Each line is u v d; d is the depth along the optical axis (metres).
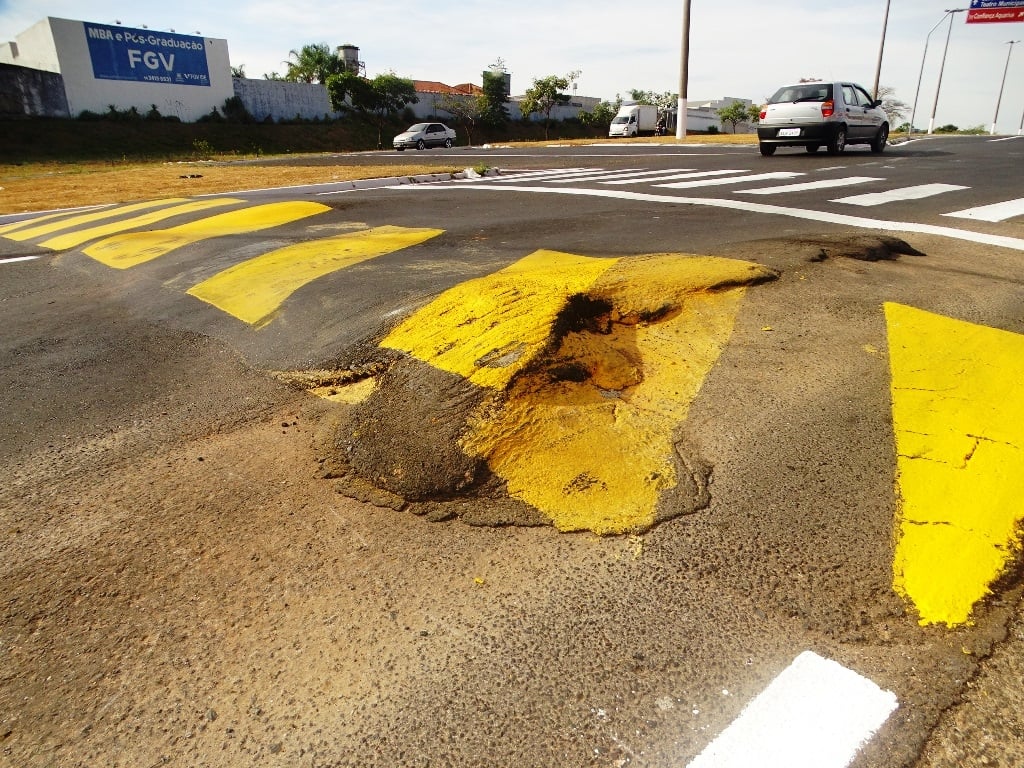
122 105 36.56
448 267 4.80
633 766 1.45
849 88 14.30
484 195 9.33
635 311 3.53
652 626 1.82
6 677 1.76
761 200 7.97
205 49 39.41
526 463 2.49
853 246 4.76
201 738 1.57
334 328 3.91
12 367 3.92
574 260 4.86
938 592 1.89
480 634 1.83
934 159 13.27
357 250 5.47
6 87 32.16
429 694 1.65
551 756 1.49
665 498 2.30
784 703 1.58
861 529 2.13
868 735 1.50
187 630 1.89
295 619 1.91
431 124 32.84
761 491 2.31
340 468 2.62
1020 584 1.92
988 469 2.35
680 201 8.12
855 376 2.98
